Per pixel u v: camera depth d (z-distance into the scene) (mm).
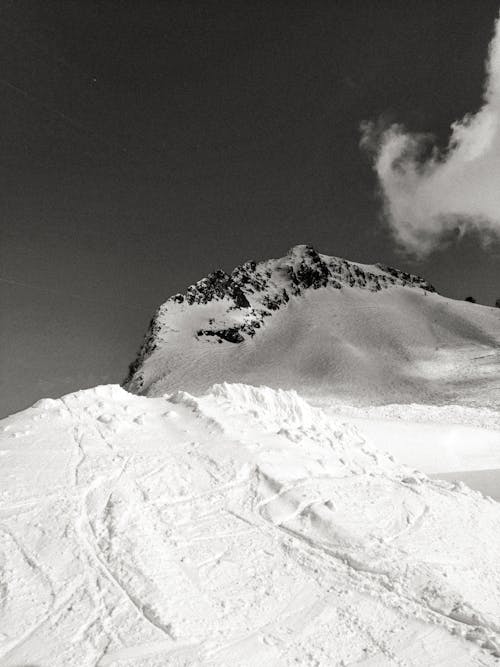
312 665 4680
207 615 5223
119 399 11578
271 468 8703
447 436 21109
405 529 7391
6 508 6855
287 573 6109
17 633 4797
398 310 114188
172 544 6477
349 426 13297
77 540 6281
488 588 6219
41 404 10469
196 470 8469
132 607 5191
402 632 5191
